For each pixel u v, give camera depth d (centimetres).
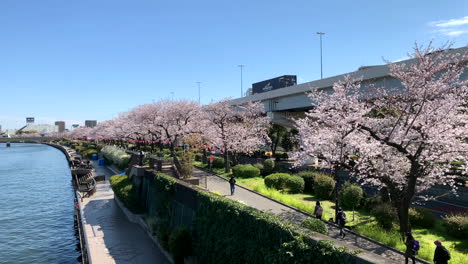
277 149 6325
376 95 1958
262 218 1133
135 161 3394
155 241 2100
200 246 1609
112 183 3403
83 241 2345
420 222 1798
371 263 719
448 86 1570
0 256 2359
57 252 2455
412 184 1597
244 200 2444
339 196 2283
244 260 1205
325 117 1931
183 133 4722
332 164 1861
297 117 4728
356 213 2116
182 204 1947
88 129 15688
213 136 4372
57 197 4394
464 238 1577
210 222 1533
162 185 2286
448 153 1578
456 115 1636
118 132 7862
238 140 4075
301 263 900
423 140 1546
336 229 1788
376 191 2500
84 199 3438
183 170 2877
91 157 7531
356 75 2828
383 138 1645
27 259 2317
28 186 5241
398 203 1661
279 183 2788
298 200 2489
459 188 2217
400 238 1573
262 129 4472
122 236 2253
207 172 3969
